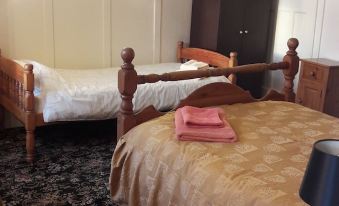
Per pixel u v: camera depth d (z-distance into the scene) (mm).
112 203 2840
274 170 2006
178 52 4926
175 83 3871
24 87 3297
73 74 4039
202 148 2217
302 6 4691
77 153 3637
